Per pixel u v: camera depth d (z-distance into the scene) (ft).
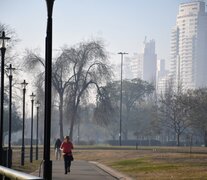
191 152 186.50
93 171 112.88
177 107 308.81
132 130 469.98
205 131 306.55
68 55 276.21
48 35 59.21
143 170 107.96
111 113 276.21
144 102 483.10
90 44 278.05
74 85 275.39
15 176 38.17
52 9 59.41
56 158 173.99
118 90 465.06
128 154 183.83
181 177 86.79
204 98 306.35
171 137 490.49
